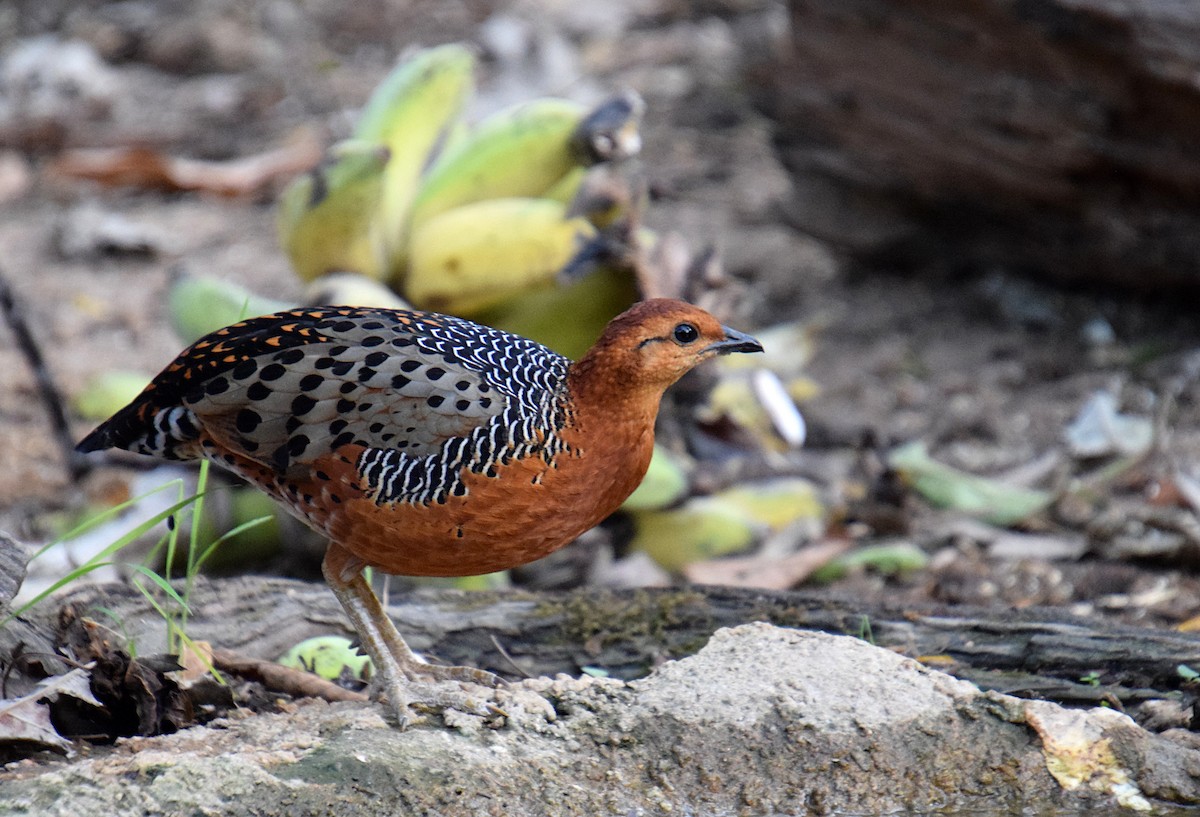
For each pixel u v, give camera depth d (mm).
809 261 15508
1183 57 11852
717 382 10906
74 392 12891
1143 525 10484
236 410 6668
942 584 9945
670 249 10250
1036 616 7965
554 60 19328
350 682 7852
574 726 6688
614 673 7922
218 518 9641
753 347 7016
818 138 14422
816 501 10547
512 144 10742
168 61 20141
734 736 6621
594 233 9906
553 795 6375
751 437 10789
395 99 11117
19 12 21125
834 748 6609
